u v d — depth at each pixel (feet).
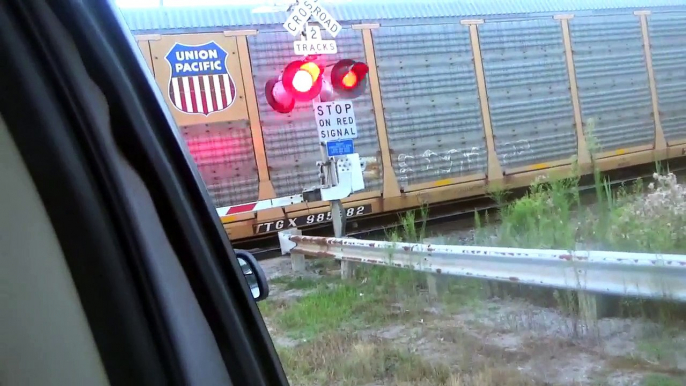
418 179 34.99
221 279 4.50
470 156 36.32
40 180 3.79
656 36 42.93
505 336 15.55
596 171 23.16
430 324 17.02
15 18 3.71
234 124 30.89
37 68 3.74
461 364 14.07
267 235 33.40
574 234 20.08
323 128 24.21
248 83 31.27
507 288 18.98
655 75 42.70
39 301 3.95
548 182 27.91
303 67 21.71
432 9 35.96
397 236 27.14
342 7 33.83
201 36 30.45
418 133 34.96
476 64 36.73
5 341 4.09
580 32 40.14
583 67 40.09
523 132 37.91
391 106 34.30
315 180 32.48
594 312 15.20
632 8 42.04
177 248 4.34
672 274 13.44
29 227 3.85
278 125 31.83
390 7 35.01
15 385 4.17
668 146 42.93
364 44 33.78
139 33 29.45
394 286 20.57
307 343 16.66
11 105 3.70
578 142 39.47
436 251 19.04
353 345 15.87
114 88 4.00
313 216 32.86
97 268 3.88
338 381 13.93
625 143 41.29
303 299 21.02
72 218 3.84
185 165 4.51
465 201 39.22
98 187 3.89
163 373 4.04
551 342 14.65
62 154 3.78
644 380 12.09
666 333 13.78
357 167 24.73
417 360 14.39
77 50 3.89
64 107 3.83
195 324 4.38
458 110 36.09
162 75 29.66
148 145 4.16
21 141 3.74
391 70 34.37
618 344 14.02
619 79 41.37
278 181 31.73
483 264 17.78
